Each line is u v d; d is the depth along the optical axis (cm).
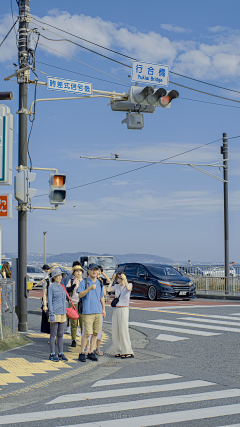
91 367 809
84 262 2906
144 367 798
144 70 1155
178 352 920
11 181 1092
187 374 734
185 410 543
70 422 508
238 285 2312
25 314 1161
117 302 901
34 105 1161
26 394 645
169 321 1340
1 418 530
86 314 848
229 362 812
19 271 1155
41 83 1163
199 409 546
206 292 2445
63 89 1166
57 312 847
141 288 2155
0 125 1088
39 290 3011
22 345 984
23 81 1158
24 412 555
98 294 866
